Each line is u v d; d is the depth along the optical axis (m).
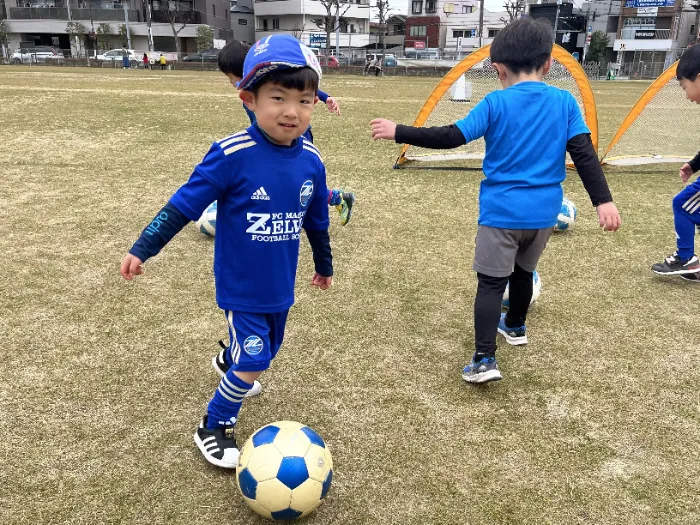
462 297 3.49
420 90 19.55
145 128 9.24
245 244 1.84
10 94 13.66
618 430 2.28
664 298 3.54
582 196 6.11
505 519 1.81
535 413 2.38
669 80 7.00
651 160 7.70
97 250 4.04
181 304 3.26
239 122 10.10
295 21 53.06
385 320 3.17
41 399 2.35
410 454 2.10
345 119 11.13
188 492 1.88
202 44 45.56
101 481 1.92
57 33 45.53
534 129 2.30
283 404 2.38
